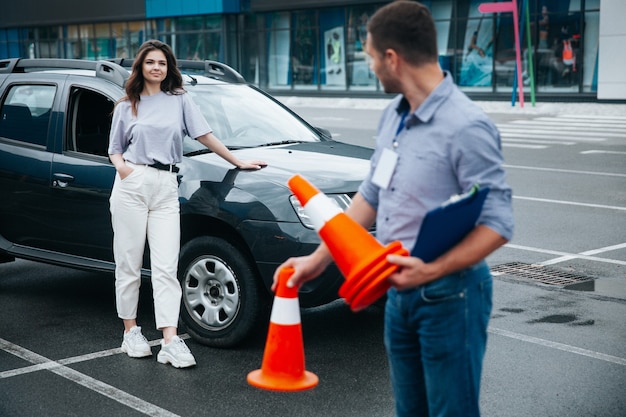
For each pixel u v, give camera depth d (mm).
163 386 5188
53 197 6492
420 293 2994
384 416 4688
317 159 6129
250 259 5668
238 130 6641
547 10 28594
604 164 15039
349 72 34219
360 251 2949
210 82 7094
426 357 3055
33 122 6754
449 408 3041
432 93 2941
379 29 2965
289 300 3312
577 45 28172
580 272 7891
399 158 3023
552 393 5008
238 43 37375
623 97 27281
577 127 21656
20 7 45906
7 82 7020
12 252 6816
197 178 5824
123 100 5535
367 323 6434
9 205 6801
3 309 6891
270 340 3342
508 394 5000
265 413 4754
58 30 44719
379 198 3148
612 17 27109
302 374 3357
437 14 31062
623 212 10711
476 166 2867
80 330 6328
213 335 5832
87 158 6375
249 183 5668
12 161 6734
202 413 4770
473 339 3020
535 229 9812
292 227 5449
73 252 6500
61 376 5387
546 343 5914
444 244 2828
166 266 5535
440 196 2949
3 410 4840
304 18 35188
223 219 5621
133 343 5719
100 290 7465
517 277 7734
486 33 30047
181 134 5613
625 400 4891
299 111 29406
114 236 5621
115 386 5203
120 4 40781
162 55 5465
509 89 29844
